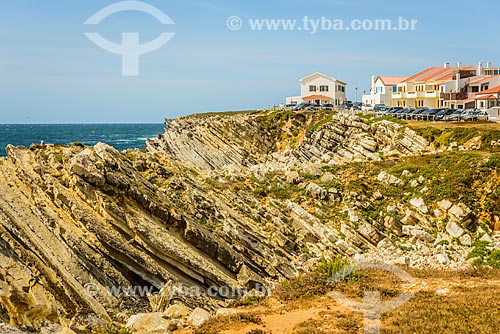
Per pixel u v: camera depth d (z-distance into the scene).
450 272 28.34
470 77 96.50
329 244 43.34
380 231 44.84
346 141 68.81
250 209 46.12
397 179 51.06
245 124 79.38
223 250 36.72
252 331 19.97
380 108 86.69
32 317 26.78
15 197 34.00
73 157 35.47
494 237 42.09
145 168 48.19
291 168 57.50
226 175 55.34
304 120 81.12
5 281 26.91
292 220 46.44
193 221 38.22
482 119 69.44
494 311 21.02
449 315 20.86
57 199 33.31
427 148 61.34
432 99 98.44
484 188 46.06
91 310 27.84
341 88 112.44
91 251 32.03
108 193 34.56
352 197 49.19
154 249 33.62
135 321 22.33
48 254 30.67
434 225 44.97
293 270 38.78
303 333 19.61
